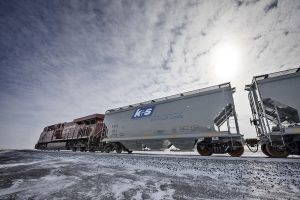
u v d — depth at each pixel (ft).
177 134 38.75
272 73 30.63
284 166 20.90
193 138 36.91
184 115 39.42
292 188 14.05
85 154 50.39
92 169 26.40
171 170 23.45
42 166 30.83
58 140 84.69
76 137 71.41
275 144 28.86
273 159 24.94
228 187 14.96
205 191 14.05
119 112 55.21
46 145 95.25
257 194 12.96
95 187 16.14
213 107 35.96
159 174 21.34
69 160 39.45
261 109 33.22
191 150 38.42
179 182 17.19
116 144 52.21
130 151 55.42
